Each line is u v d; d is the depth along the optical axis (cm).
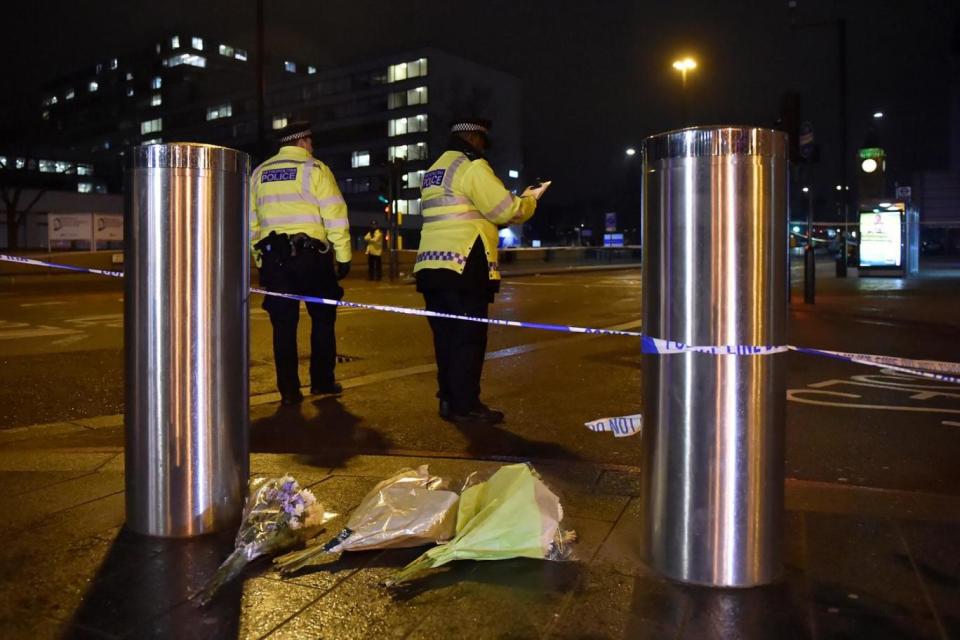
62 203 5234
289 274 632
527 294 2069
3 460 466
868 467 488
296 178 625
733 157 279
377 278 2838
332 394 704
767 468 291
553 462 464
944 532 346
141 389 339
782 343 293
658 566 304
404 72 9862
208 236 338
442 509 336
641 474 314
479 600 284
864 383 773
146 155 330
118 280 2611
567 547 327
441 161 559
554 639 257
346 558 321
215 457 346
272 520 322
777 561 296
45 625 267
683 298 287
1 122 4972
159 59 12500
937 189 4222
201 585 297
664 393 296
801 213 6378
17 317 1387
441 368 605
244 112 11525
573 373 832
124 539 342
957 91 4647
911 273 2844
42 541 338
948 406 664
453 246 557
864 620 267
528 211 552
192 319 337
